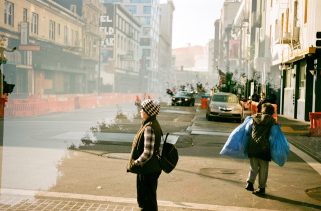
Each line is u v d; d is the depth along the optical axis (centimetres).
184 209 540
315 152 1066
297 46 2239
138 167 411
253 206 568
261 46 4009
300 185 705
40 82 4206
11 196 575
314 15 1908
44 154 916
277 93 3008
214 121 2011
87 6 5969
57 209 523
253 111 2302
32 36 3869
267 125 623
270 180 739
